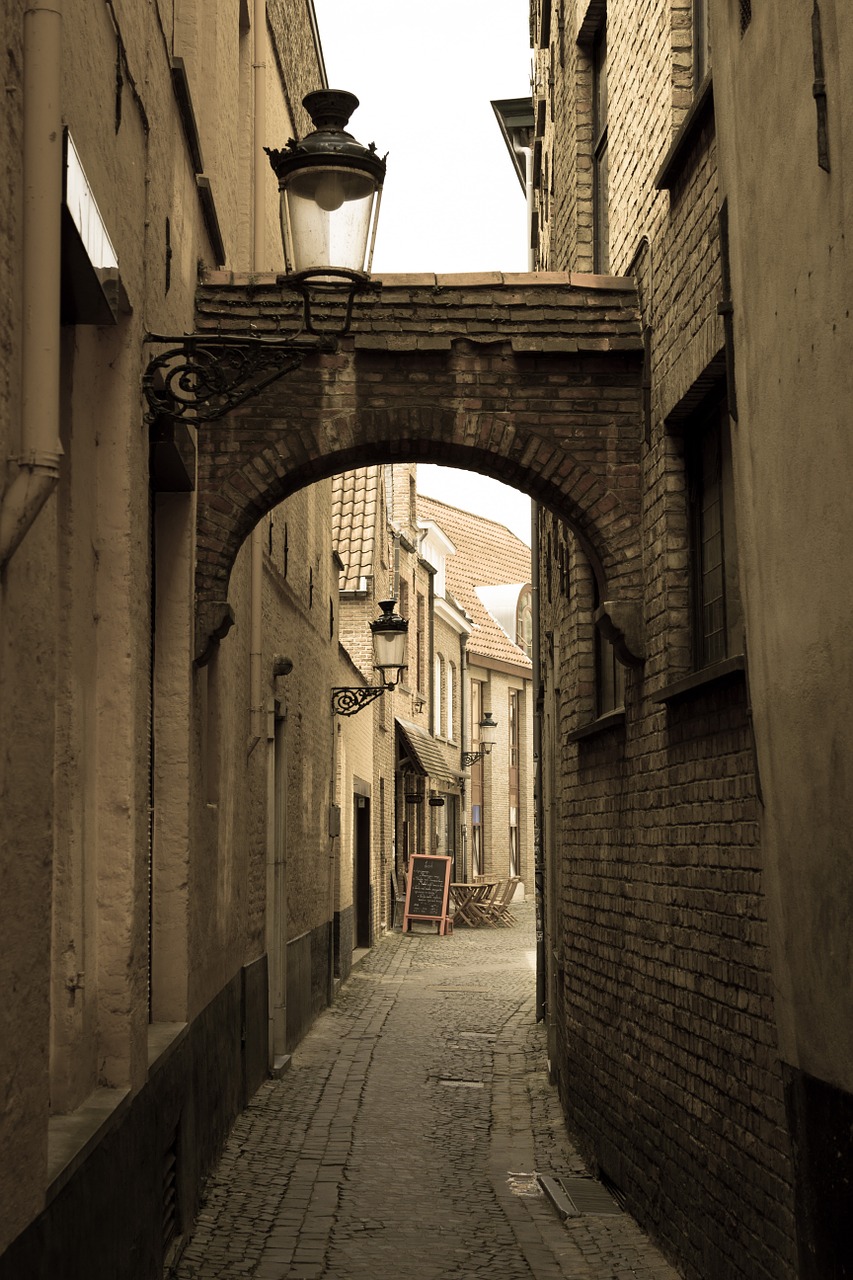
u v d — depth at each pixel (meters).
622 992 7.81
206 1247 6.75
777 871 4.82
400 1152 8.99
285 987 12.43
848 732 4.04
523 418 7.91
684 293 6.66
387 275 8.04
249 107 10.51
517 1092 11.15
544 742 14.26
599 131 9.45
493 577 43.31
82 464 4.94
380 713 25.58
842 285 3.95
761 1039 5.23
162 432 6.04
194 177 7.61
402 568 29.53
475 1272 6.40
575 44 9.61
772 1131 5.09
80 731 4.91
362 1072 12.00
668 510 7.11
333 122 5.87
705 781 6.06
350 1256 6.65
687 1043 6.33
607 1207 7.65
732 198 5.22
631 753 7.65
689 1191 6.25
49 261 3.42
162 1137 6.01
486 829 38.66
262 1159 8.69
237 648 9.46
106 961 5.08
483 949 24.47
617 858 8.01
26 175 3.44
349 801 19.91
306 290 5.78
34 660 3.45
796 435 4.44
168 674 7.15
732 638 6.26
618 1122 7.81
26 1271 3.37
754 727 5.07
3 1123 3.18
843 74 3.88
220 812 8.47
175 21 7.76
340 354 7.93
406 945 25.06
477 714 38.59
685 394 6.63
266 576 11.21
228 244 9.24
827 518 4.15
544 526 12.48
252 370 5.79
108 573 5.18
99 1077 5.06
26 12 3.48
